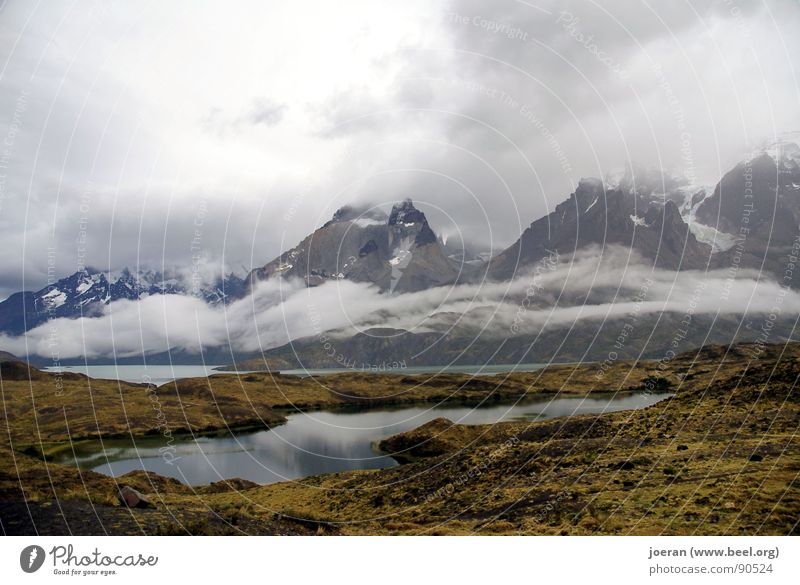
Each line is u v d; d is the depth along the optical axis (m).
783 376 43.84
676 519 23.67
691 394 47.09
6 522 24.39
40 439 69.31
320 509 35.53
